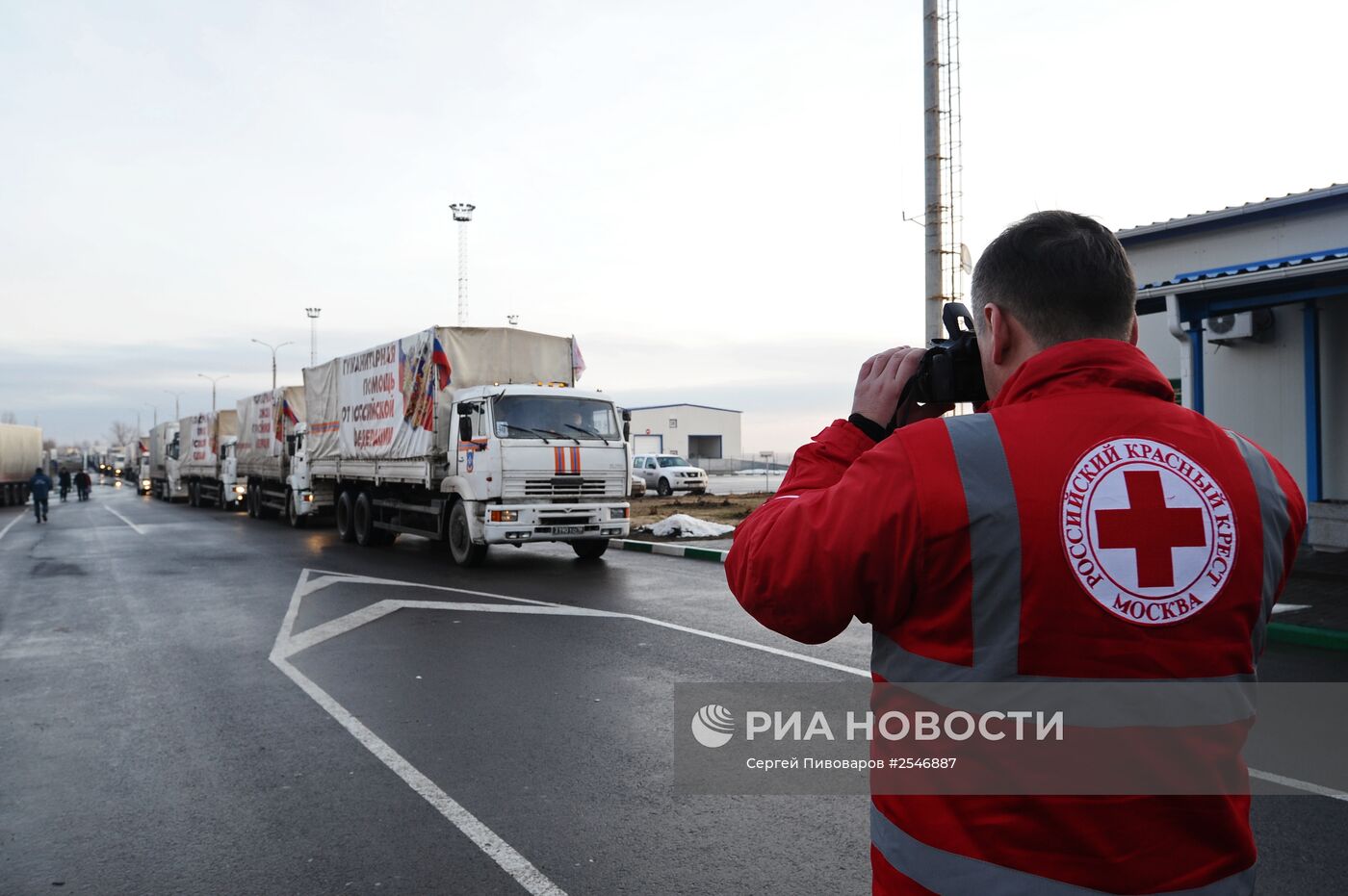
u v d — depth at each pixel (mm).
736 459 77562
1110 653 1101
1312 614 7781
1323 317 11469
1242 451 1235
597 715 5547
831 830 3838
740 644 7570
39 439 44750
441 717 5559
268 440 25234
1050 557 1116
